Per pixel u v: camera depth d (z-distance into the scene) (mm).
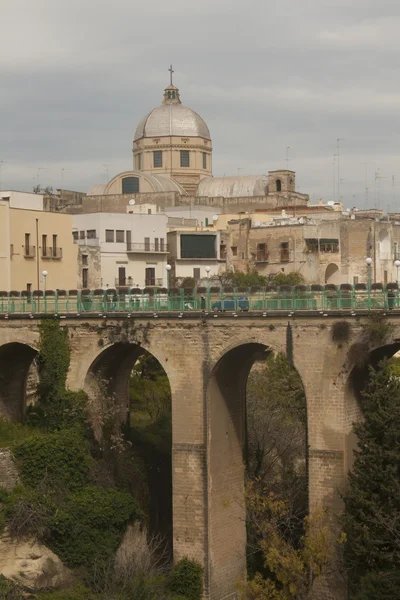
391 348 65562
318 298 63438
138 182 159000
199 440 67938
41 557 67750
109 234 123875
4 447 71812
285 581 62781
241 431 73938
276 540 65875
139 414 99062
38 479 70750
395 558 58094
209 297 67375
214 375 67938
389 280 138250
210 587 67625
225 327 66688
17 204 113125
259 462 82625
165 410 100188
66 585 66875
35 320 75062
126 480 76312
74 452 71812
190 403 68188
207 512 67688
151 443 86812
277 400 93688
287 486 82312
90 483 72562
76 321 73188
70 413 73250
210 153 170375
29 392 89500
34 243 104062
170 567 71375
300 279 127500
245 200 160250
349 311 62094
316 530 62094
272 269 134750
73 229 125625
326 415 63312
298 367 64188
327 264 133000
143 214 128125
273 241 134875
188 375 68188
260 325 65438
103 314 71500
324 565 61906
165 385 104812
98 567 68125
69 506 69250
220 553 69438
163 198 155875
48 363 74188
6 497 68438
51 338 74062
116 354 76250
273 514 72750
